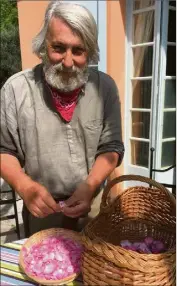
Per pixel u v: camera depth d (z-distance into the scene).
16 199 1.74
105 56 1.86
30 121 1.14
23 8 1.62
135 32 1.57
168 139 1.61
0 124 1.16
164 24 1.29
